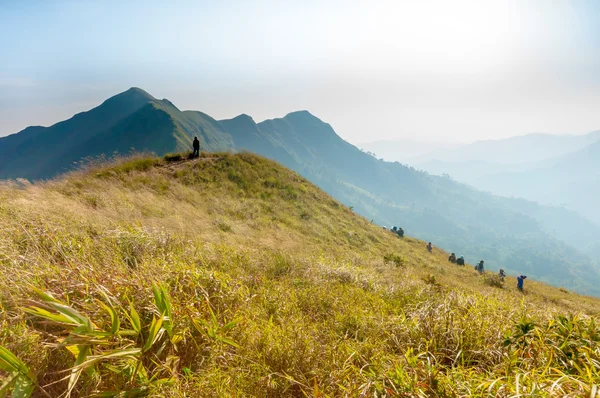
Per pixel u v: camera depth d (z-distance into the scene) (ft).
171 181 54.60
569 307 54.90
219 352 8.07
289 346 9.02
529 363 7.84
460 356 8.86
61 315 6.02
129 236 16.72
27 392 5.27
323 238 54.29
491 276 71.87
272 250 26.07
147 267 12.07
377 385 6.56
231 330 9.33
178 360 7.31
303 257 24.71
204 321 8.37
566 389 5.83
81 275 9.47
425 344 9.49
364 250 57.62
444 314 11.27
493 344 9.25
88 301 8.25
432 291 17.89
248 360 8.22
